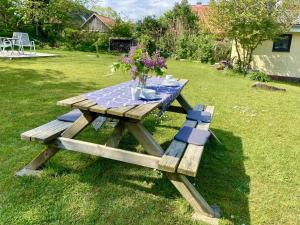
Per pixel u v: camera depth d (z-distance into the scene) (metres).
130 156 2.43
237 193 2.64
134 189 2.55
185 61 16.53
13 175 2.61
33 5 19.53
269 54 12.41
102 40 20.27
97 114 2.67
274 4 10.59
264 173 3.08
